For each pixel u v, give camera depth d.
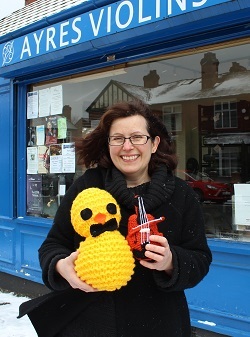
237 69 3.35
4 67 4.68
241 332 3.09
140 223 1.43
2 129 5.21
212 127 3.52
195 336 3.35
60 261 1.49
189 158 3.65
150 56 3.76
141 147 1.63
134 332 1.54
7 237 5.13
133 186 1.71
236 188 3.34
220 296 3.25
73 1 4.11
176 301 1.64
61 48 3.90
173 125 3.75
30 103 5.02
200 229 1.67
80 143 1.80
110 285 1.34
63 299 1.62
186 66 3.65
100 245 1.36
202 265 1.58
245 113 3.33
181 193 1.67
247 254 3.07
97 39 3.58
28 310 1.62
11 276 5.10
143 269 1.57
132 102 1.71
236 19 2.98
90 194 1.47
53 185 4.75
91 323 1.59
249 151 3.29
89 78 4.42
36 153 4.95
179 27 3.16
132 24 3.29
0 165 5.21
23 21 4.77
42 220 4.73
